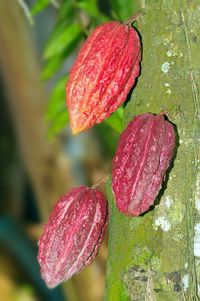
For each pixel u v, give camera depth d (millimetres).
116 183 1470
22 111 2992
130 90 1551
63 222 1526
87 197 1539
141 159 1459
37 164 2992
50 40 2244
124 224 1508
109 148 2859
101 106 1540
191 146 1475
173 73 1506
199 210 1461
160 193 1475
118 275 1501
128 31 1541
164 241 1468
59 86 2213
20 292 3502
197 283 1455
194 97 1486
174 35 1515
